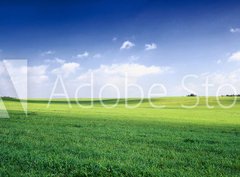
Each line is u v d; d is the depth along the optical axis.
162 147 20.06
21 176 12.17
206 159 16.30
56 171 13.05
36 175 12.33
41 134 24.47
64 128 29.41
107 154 16.48
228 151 18.80
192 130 32.03
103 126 32.72
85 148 18.14
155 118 49.00
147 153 17.45
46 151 17.16
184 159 16.19
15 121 35.16
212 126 37.84
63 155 15.88
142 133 27.25
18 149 17.69
